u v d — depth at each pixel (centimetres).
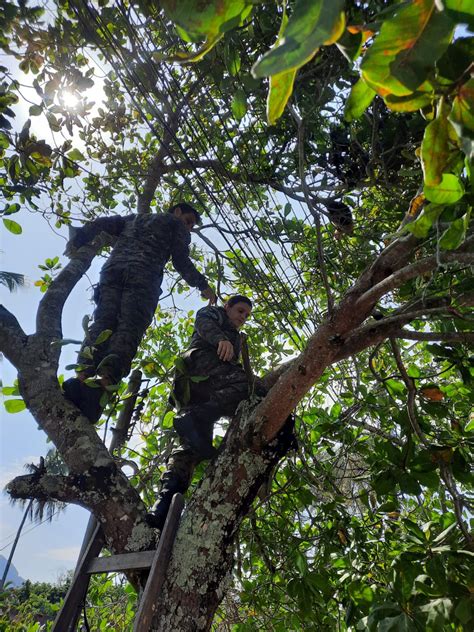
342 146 461
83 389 339
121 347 351
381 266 275
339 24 73
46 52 407
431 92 97
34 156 383
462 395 421
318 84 371
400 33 84
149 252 401
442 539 287
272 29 338
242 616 460
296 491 426
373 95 118
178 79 406
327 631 385
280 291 488
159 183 591
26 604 736
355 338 301
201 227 479
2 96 383
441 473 324
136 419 426
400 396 369
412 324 511
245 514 312
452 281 320
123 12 304
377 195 493
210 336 354
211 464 320
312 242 484
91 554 318
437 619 246
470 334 298
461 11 81
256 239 390
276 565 439
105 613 545
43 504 324
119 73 322
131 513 312
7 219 414
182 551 292
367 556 388
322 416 432
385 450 338
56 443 329
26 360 351
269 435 308
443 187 112
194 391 354
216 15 88
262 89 388
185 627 277
